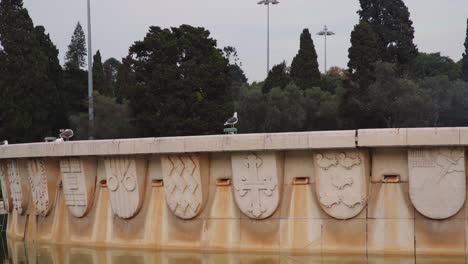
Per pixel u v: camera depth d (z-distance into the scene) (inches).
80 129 3245.6
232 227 1164.5
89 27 3080.7
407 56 3727.9
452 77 4360.2
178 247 1200.8
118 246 1266.0
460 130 1021.2
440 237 1055.0
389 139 1052.5
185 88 2832.2
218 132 2876.5
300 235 1120.2
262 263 1115.3
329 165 1096.2
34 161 1419.8
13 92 3129.9
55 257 1290.6
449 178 1044.5
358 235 1090.1
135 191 1243.8
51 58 3371.1
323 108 3555.6
